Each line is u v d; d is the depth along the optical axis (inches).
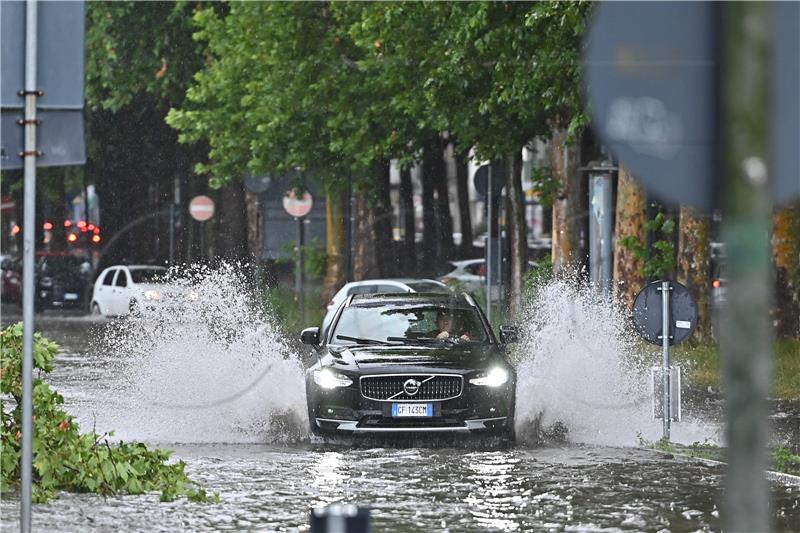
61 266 5516.7
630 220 2979.8
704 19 485.4
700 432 1721.2
